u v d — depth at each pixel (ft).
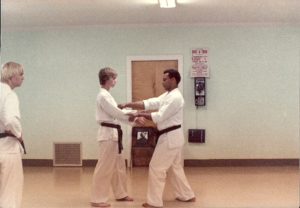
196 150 26.30
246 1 20.21
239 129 26.22
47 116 27.07
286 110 26.12
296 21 25.41
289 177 22.40
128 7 21.43
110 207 16.57
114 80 17.03
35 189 20.11
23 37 26.94
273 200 17.42
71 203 17.29
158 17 24.08
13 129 12.12
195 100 26.13
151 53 26.43
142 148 26.22
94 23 25.79
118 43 26.55
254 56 26.12
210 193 18.83
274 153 26.16
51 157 27.07
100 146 16.71
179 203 17.10
